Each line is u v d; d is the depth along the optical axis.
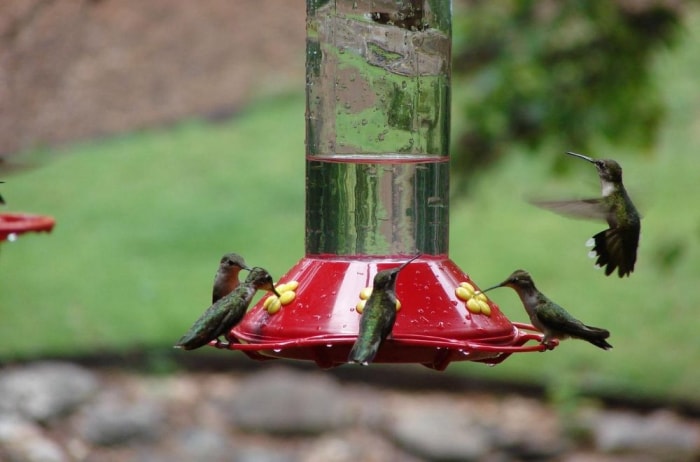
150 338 16.39
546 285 18.69
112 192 22.09
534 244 20.08
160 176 22.70
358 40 6.13
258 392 14.09
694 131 23.36
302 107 25.45
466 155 12.12
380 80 6.12
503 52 11.89
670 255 12.28
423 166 6.07
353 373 15.45
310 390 14.12
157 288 18.27
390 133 6.12
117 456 12.91
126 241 20.09
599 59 11.84
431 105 6.17
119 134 23.72
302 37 27.12
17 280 18.44
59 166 22.77
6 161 7.08
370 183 6.00
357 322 5.35
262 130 24.66
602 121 11.73
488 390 15.28
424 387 15.34
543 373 15.70
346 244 5.99
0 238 6.27
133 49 24.81
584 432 13.95
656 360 16.14
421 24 6.16
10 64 10.33
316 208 6.06
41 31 10.40
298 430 13.73
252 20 27.17
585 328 5.95
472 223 20.97
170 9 26.20
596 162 6.41
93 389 14.10
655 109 12.04
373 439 13.73
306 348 5.43
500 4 12.07
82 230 20.69
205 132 24.59
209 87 25.39
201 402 14.44
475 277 18.95
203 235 20.50
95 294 17.98
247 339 5.57
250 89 25.94
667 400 15.02
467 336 5.42
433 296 5.55
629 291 18.27
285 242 20.34
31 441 12.77
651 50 11.96
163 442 13.26
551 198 6.39
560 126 11.70
